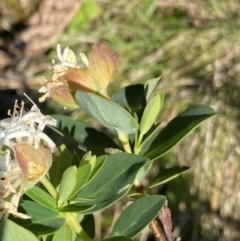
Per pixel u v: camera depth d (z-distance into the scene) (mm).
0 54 639
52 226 159
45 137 158
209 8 614
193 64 584
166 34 604
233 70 577
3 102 602
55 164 174
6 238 141
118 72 583
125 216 168
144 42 602
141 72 581
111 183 163
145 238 479
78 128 203
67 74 176
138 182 191
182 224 512
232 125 546
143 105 201
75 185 160
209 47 594
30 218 160
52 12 650
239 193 524
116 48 601
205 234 509
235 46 589
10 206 149
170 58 591
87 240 166
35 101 579
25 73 619
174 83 572
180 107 555
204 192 522
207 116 184
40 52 635
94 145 202
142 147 191
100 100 165
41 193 163
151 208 167
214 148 539
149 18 613
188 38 600
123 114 170
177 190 520
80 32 623
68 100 177
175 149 537
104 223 500
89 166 160
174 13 625
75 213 163
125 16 621
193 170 530
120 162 166
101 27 614
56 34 625
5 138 155
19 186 151
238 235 511
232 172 529
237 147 537
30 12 664
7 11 669
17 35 653
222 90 567
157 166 521
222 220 515
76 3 639
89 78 177
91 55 176
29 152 150
